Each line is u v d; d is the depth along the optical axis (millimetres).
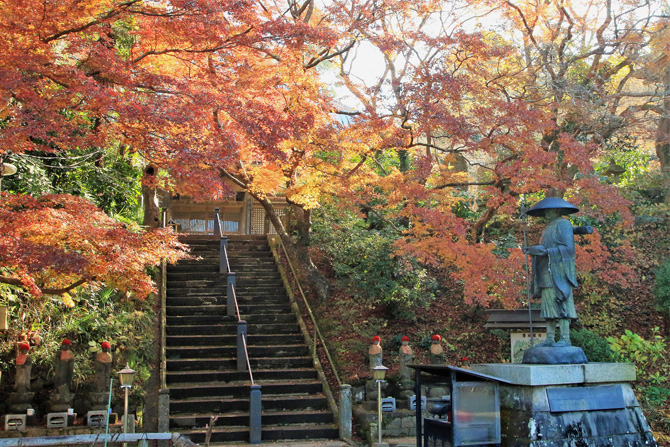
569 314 8211
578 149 12125
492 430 7199
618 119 14625
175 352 13727
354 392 13078
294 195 14594
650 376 12102
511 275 12633
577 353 8000
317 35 10547
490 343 15180
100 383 11555
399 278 16062
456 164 22766
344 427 11617
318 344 14742
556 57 15438
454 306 16875
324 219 19078
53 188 13906
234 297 14711
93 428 10766
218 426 11664
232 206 25234
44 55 8680
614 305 15938
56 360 11633
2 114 8883
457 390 7113
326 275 18109
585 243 16828
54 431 10562
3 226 8258
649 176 19453
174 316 15102
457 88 11891
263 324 15148
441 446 7277
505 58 15312
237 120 9641
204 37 9961
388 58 16031
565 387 7562
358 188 14805
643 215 18250
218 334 14758
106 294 14109
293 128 10289
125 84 9195
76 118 9227
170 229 9992
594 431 7566
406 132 12625
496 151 15172
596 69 15672
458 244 12641
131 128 8914
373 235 17375
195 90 9594
